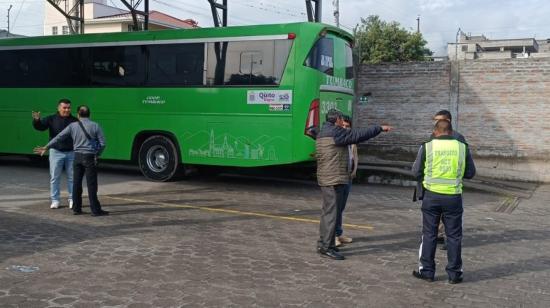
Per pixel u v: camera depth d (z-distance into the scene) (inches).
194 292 217.0
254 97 460.1
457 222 240.5
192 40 483.8
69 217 345.4
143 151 514.3
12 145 574.9
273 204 420.2
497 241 327.6
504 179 604.1
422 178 248.2
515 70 596.4
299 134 444.8
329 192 272.4
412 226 357.1
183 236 307.0
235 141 469.4
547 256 294.2
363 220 373.4
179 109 491.5
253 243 297.9
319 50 449.4
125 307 198.4
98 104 526.6
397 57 1678.2
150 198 426.6
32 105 560.7
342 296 218.8
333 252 273.7
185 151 492.7
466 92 616.7
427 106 632.4
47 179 509.0
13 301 199.8
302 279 238.8
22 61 565.0
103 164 652.7
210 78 477.7
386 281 240.5
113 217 349.7
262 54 457.4
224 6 810.8
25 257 254.5
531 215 423.5
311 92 442.6
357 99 657.6
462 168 238.5
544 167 587.8
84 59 532.7
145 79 506.0
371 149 655.1
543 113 587.2
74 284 220.8
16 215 345.1
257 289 223.5
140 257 262.2
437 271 260.4
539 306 214.4
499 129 605.3
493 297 223.9
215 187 496.4
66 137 350.6
